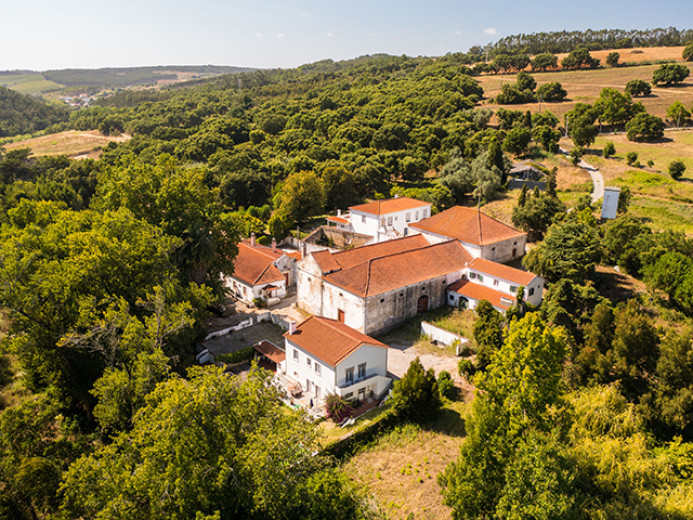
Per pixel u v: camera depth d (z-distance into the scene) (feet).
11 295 131.44
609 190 240.94
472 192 334.65
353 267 184.96
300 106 627.46
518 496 87.35
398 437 127.44
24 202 236.43
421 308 190.29
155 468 82.33
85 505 83.30
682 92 523.29
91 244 145.07
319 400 143.74
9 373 149.79
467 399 140.56
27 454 98.58
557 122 464.24
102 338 128.06
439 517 103.60
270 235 305.53
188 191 192.85
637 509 95.66
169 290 146.92
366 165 389.19
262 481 77.71
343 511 85.56
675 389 125.70
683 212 252.42
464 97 558.56
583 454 108.27
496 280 187.32
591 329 142.51
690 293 159.74
